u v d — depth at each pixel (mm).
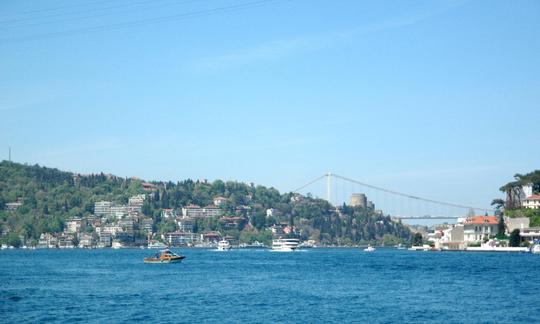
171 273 191375
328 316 96312
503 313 98188
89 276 176375
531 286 135625
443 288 133750
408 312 99688
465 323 90188
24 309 102875
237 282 153625
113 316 95938
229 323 90562
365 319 93688
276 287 139250
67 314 97750
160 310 102000
